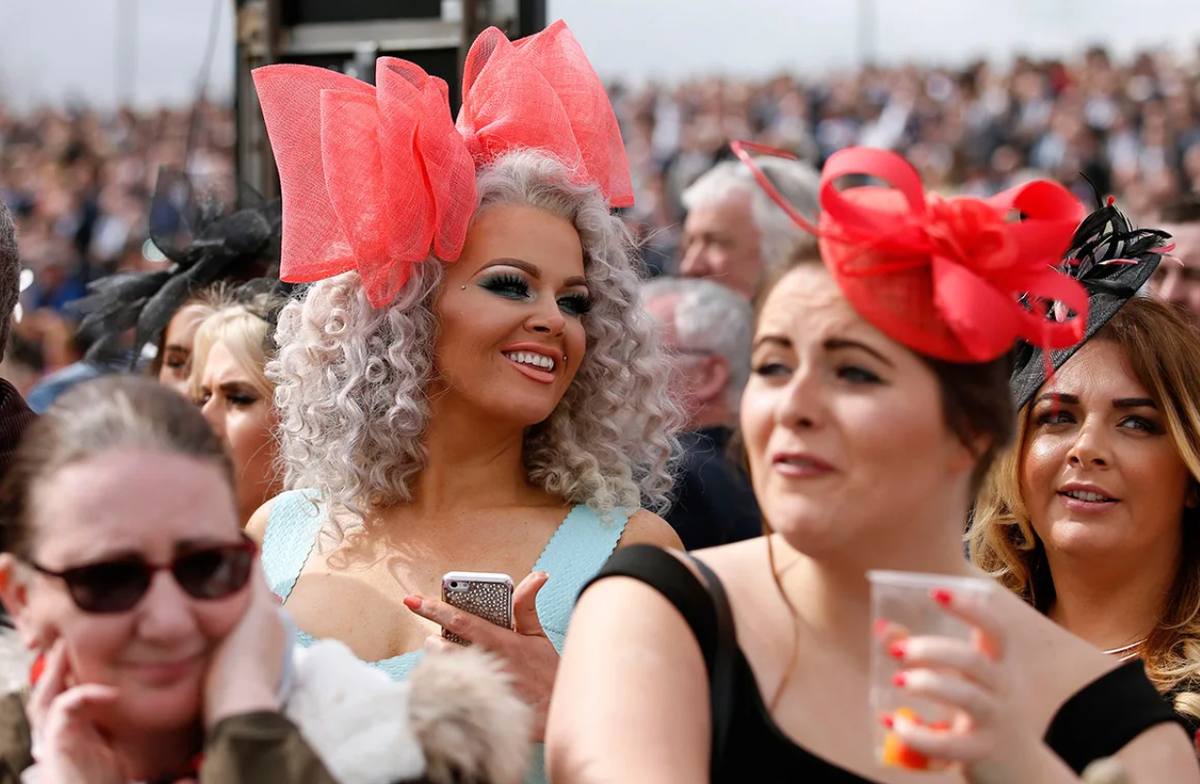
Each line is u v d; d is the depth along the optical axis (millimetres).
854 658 1736
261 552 2686
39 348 8539
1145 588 2709
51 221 15633
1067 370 2672
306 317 2721
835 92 16922
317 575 2600
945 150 15492
